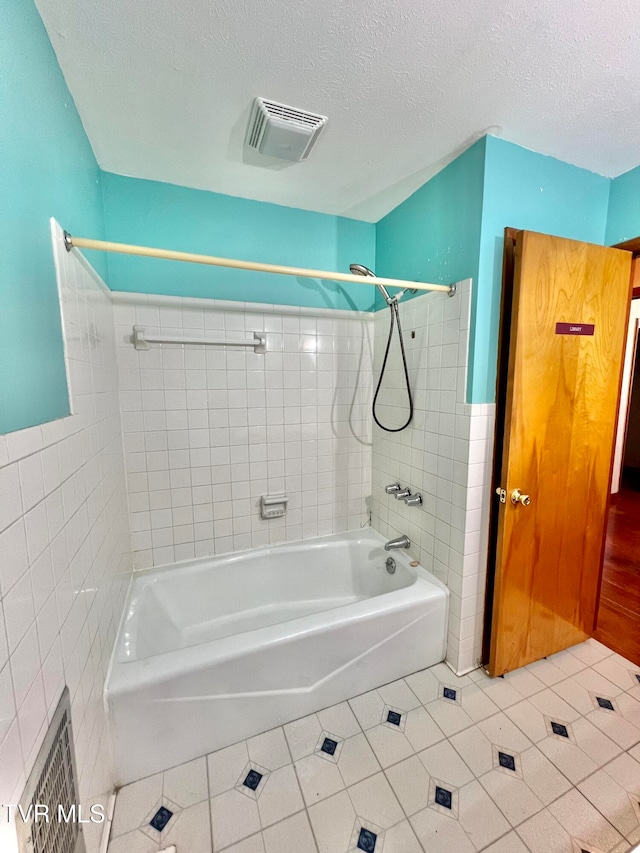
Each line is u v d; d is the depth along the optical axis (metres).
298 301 1.99
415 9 0.86
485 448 1.48
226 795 1.11
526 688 1.50
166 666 1.18
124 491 1.69
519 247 1.31
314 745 1.27
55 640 0.73
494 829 1.02
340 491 2.23
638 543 2.82
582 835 1.00
